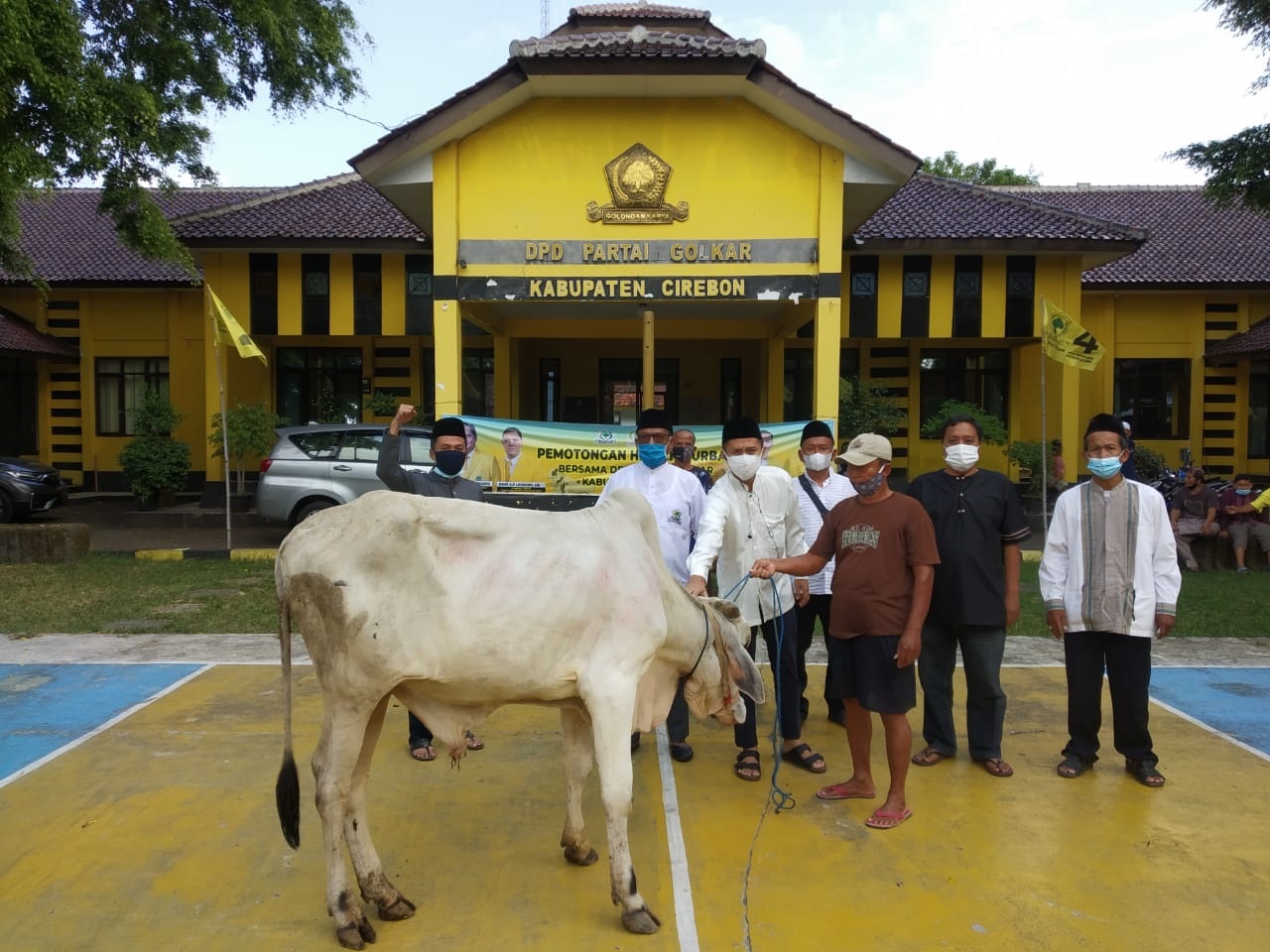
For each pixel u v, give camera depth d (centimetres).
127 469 1727
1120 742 517
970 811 473
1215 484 1642
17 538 1230
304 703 635
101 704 631
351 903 349
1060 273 1722
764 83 1069
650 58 1038
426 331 1723
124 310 2011
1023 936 355
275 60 1345
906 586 459
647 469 564
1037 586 1127
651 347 1075
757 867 412
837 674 479
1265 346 1817
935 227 1686
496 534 359
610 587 366
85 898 378
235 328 1268
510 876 403
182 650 782
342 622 342
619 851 358
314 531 356
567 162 1129
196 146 1303
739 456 514
